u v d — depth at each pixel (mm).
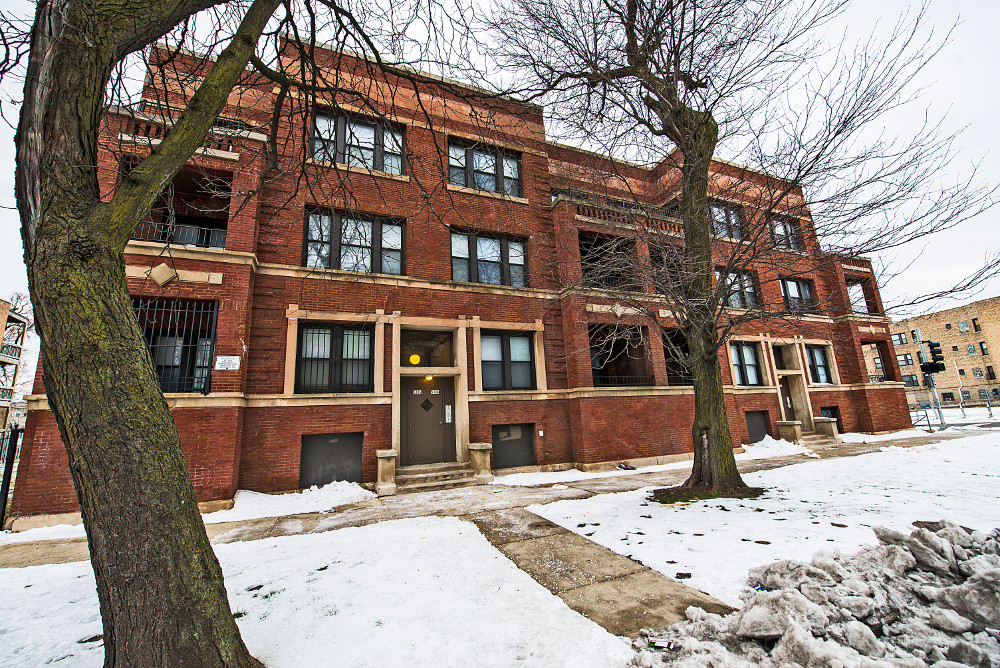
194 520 2574
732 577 4059
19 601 4254
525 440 12641
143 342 2654
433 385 12055
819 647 2504
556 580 4234
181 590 2357
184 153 3029
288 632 3334
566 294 13391
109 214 2605
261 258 10367
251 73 6348
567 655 2887
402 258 12117
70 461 2357
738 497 7461
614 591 3910
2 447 8141
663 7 6961
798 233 7660
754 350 17734
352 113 11961
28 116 2543
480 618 3500
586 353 13109
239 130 9836
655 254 10062
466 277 12938
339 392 10609
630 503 7621
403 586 4230
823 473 9859
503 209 13680
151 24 2998
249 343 9742
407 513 7652
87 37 2631
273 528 6961
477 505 8062
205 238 11133
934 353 20422
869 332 20422
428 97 13188
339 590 4172
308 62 6434
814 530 5316
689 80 7598
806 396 17828
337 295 10867
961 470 9250
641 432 13281
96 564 2307
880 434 18359
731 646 2838
